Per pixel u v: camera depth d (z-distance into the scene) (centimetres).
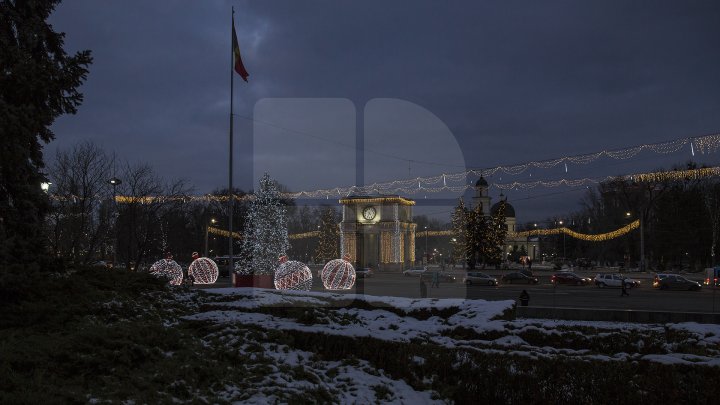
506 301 1539
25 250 1191
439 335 1157
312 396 833
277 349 1027
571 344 1107
